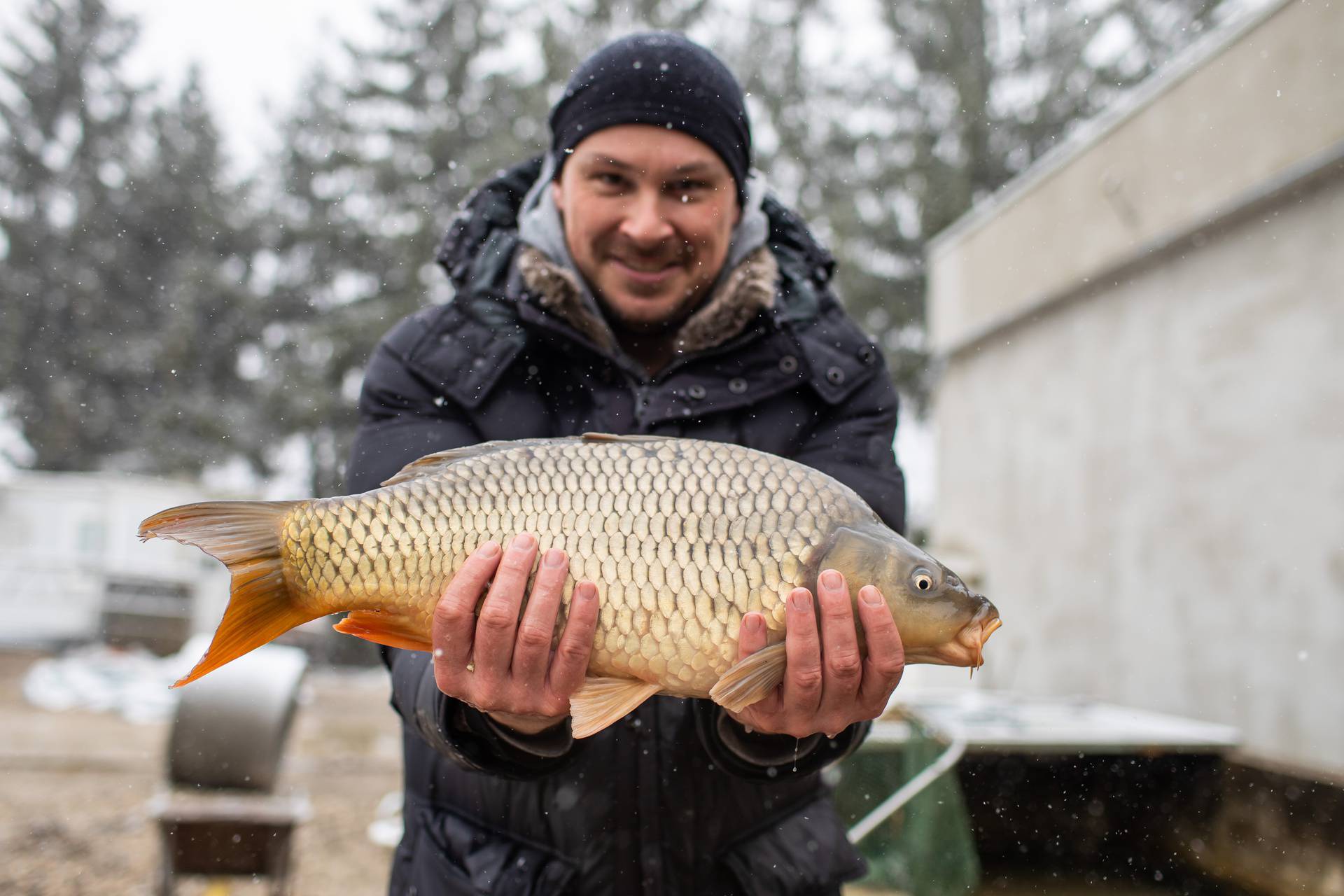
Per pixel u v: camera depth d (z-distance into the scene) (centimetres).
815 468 159
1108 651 559
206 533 143
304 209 2092
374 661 1384
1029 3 1531
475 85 1952
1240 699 454
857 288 1551
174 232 2162
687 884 161
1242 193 464
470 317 176
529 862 160
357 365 1823
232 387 2088
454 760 152
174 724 325
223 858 317
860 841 326
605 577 138
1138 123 544
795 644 131
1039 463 646
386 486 145
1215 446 486
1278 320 450
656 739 160
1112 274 573
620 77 167
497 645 133
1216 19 1283
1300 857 368
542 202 183
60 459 2028
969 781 371
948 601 140
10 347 2031
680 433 169
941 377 798
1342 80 409
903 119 1650
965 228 747
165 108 2292
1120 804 385
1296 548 430
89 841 425
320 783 569
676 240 170
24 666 1043
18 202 2269
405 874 175
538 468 142
